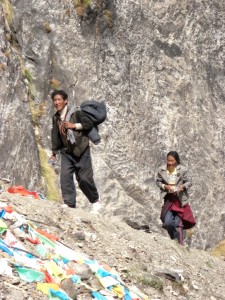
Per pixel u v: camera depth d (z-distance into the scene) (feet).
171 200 52.65
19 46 113.91
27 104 102.42
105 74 122.21
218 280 46.70
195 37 137.49
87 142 46.09
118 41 125.59
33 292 28.76
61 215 42.22
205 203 123.03
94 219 44.24
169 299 38.45
